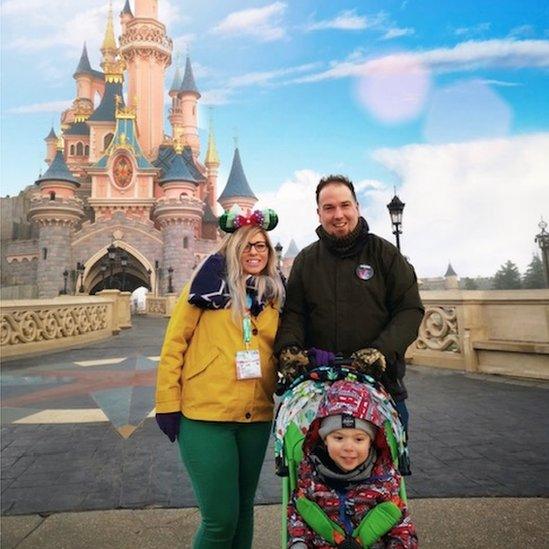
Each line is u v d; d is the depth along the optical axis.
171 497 3.09
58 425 5.05
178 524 2.71
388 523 1.43
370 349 1.80
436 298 8.16
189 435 1.90
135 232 58.28
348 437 1.47
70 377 8.24
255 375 1.91
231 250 1.99
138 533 2.61
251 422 1.98
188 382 1.94
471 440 4.18
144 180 62.06
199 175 74.56
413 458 3.73
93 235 57.88
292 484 1.60
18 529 2.66
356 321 2.02
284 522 1.66
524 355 7.00
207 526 1.84
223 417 1.86
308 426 1.62
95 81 89.94
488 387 6.48
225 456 1.86
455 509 2.80
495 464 3.57
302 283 2.12
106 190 61.47
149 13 74.31
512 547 2.38
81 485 3.32
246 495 2.06
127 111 65.12
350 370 1.74
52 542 2.51
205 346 1.94
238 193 77.44
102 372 8.79
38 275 56.12
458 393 6.15
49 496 3.12
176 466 3.72
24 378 8.15
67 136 79.38
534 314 6.96
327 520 1.46
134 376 8.33
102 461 3.86
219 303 1.93
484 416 5.00
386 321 2.06
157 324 24.86
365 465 1.51
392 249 2.07
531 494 3.01
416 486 3.16
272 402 2.05
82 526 2.69
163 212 57.50
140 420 5.24
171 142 72.94
